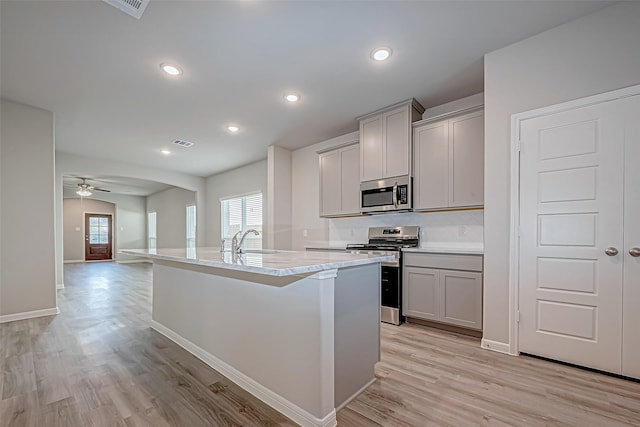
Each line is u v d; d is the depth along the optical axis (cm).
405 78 290
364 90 313
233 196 674
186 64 263
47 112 352
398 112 344
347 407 167
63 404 171
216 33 222
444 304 289
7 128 326
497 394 178
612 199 197
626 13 195
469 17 208
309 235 498
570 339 211
